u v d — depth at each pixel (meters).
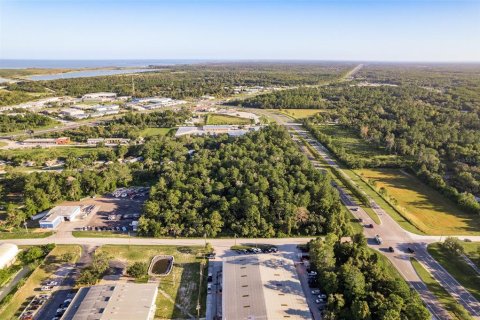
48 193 168.88
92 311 95.25
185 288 111.12
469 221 155.75
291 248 132.62
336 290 103.75
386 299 97.00
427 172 197.88
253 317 93.31
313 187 164.38
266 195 159.50
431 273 118.81
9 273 117.19
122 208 165.75
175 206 154.38
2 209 163.50
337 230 139.38
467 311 101.88
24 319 97.50
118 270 119.44
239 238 140.00
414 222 152.88
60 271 118.69
